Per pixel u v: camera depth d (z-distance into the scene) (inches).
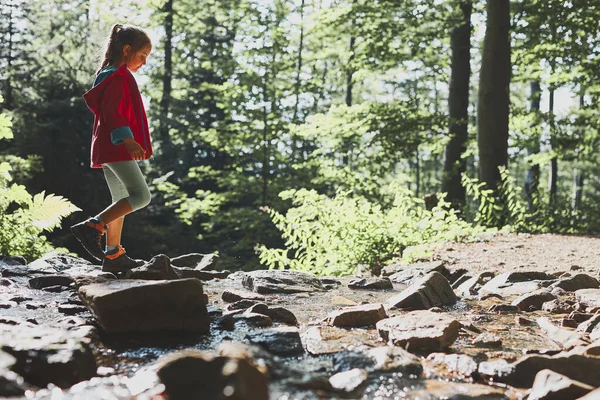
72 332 115.5
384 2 695.1
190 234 962.7
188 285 131.7
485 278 238.4
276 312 146.1
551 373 95.0
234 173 943.0
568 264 281.6
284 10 1010.1
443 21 676.7
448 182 669.3
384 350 109.6
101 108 162.9
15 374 86.0
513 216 492.4
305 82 937.5
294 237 345.4
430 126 684.7
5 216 285.9
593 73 717.3
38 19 988.6
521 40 745.6
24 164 664.4
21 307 147.7
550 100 1180.5
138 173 165.2
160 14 1104.2
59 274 186.7
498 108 555.8
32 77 815.7
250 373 77.7
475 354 117.7
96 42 838.5
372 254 319.9
